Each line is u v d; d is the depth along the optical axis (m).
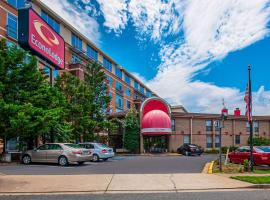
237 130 50.41
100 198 10.80
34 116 23.48
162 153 43.53
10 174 16.83
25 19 28.61
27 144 27.22
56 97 28.12
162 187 12.88
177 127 47.28
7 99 23.77
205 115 48.88
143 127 43.38
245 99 18.64
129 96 75.38
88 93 33.72
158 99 45.34
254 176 15.38
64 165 21.92
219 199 10.47
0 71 23.59
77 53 47.75
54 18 42.41
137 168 20.44
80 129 32.31
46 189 12.42
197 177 15.45
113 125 37.59
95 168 20.33
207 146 48.56
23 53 24.95
